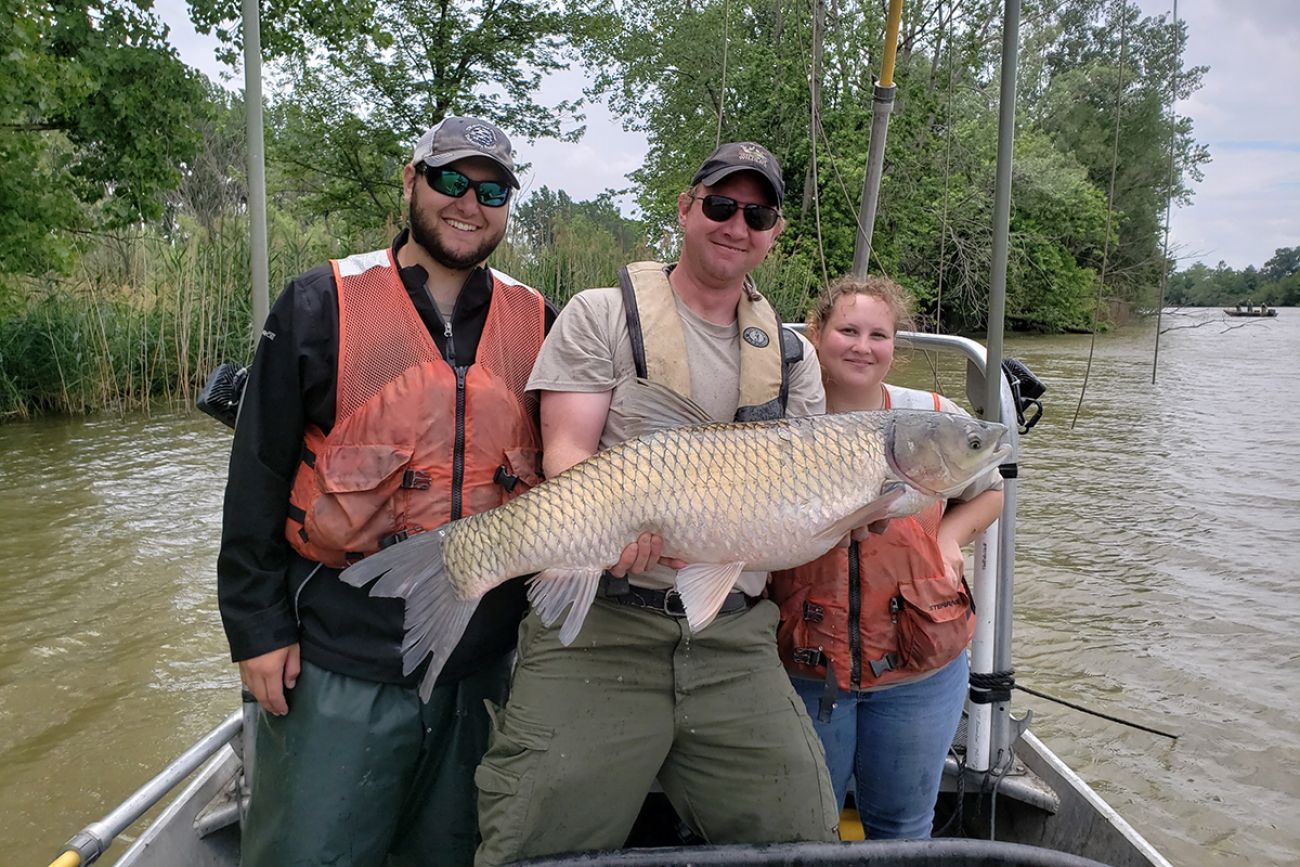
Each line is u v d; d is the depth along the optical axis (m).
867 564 2.60
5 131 11.59
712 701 2.33
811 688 2.74
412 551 2.19
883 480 2.37
